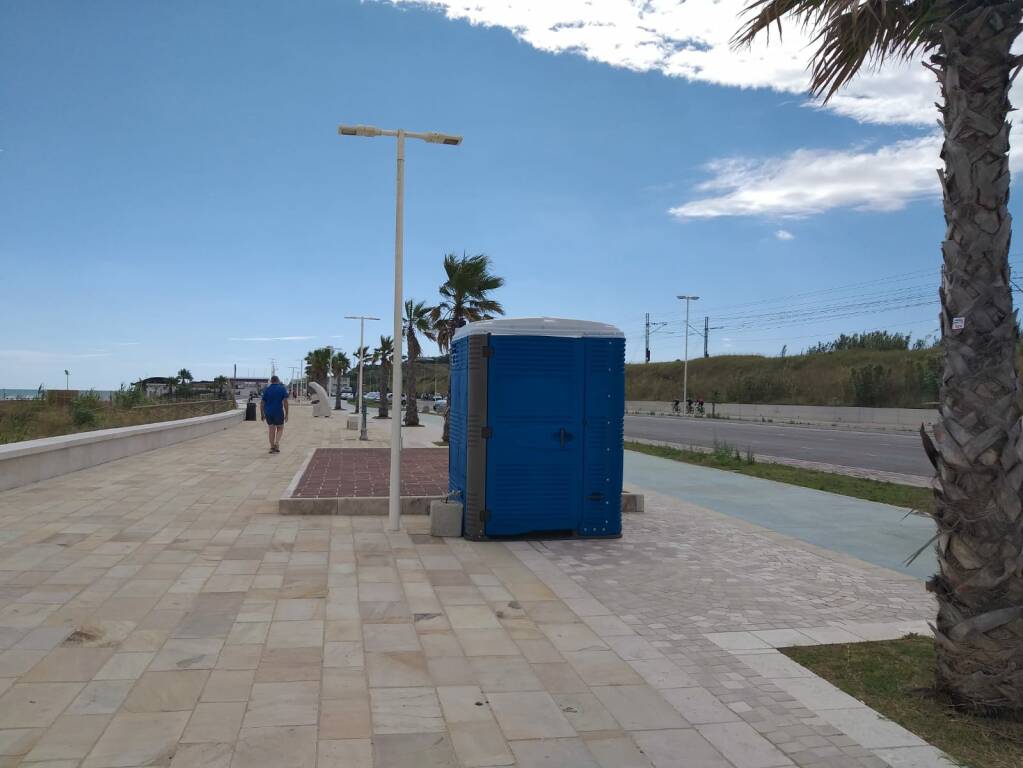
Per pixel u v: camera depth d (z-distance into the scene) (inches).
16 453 405.7
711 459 683.4
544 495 320.8
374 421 1460.4
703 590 244.8
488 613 215.5
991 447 149.3
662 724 146.5
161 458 601.9
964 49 153.5
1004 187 152.6
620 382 327.6
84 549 273.4
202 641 184.2
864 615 219.8
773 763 132.0
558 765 130.0
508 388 316.5
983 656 150.9
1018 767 131.3
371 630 197.0
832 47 190.4
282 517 346.0
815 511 409.7
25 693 151.8
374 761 129.0
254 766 126.0
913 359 1930.4
